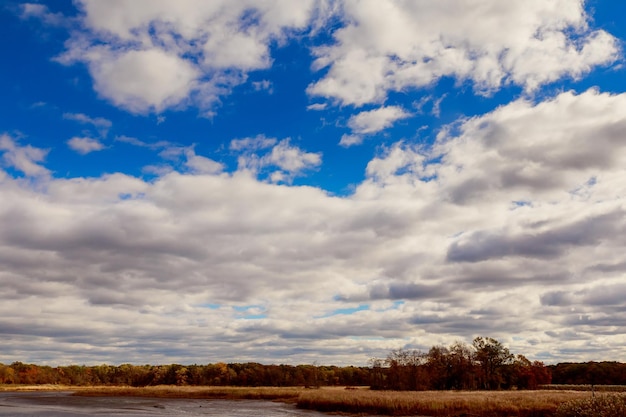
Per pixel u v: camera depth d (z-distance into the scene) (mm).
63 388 170250
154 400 96750
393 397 62375
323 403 65750
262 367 198125
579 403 36281
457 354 127938
